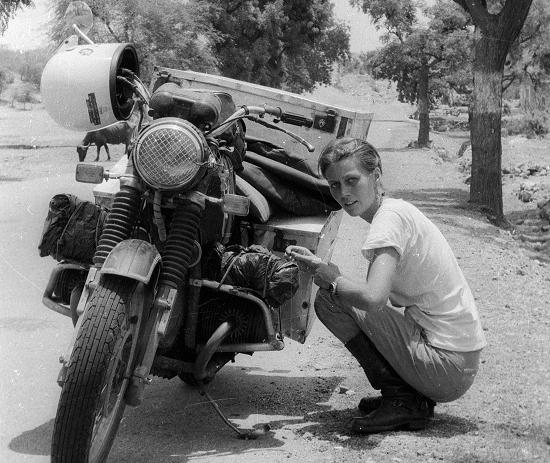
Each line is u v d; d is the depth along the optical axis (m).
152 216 4.20
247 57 45.66
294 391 5.61
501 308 8.46
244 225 5.15
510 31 20.31
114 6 31.92
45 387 5.41
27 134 37.53
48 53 20.48
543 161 37.28
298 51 51.19
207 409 5.20
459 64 46.38
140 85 4.49
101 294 3.73
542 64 42.31
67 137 36.44
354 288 4.24
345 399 5.44
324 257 5.60
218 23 43.94
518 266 11.84
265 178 5.35
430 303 4.53
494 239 15.40
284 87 52.31
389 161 35.56
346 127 5.89
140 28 32.53
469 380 4.61
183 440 4.61
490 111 20.55
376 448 4.40
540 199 25.12
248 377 5.94
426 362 4.50
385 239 4.29
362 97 88.88
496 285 9.78
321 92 84.06
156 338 3.96
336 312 4.61
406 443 4.45
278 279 4.42
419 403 4.70
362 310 4.46
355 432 4.67
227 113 4.73
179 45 33.78
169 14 33.53
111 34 32.84
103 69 4.42
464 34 45.38
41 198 14.59
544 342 6.97
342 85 90.94
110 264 3.74
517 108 70.44
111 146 32.09
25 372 5.69
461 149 41.47
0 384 5.43
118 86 4.55
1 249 9.75
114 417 3.92
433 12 46.09
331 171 4.47
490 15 20.53
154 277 4.02
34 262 9.20
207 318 4.59
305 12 49.91
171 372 4.68
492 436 4.58
